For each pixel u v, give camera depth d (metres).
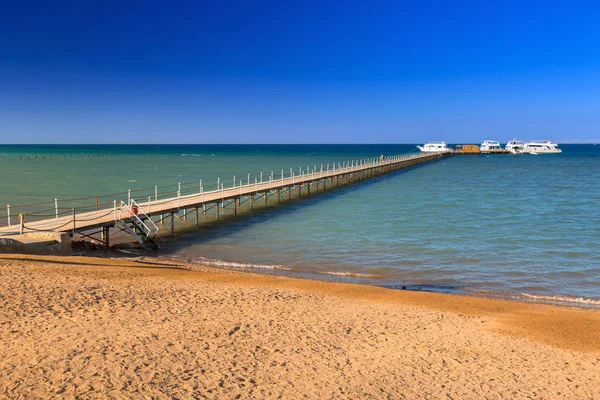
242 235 24.38
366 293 13.95
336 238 23.39
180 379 7.30
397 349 9.29
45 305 10.40
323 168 82.06
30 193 42.56
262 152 198.62
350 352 8.98
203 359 8.13
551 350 9.73
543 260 19.25
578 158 123.25
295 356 8.59
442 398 7.36
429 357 8.97
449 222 27.89
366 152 196.88
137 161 115.25
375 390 7.45
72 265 15.02
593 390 7.93
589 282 16.39
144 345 8.53
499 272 17.58
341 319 11.09
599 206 34.84
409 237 23.56
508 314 12.34
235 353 8.52
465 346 9.70
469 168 83.81
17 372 7.12
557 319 11.96
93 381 7.00
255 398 6.91
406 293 14.19
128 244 21.58
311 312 11.52
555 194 42.91
